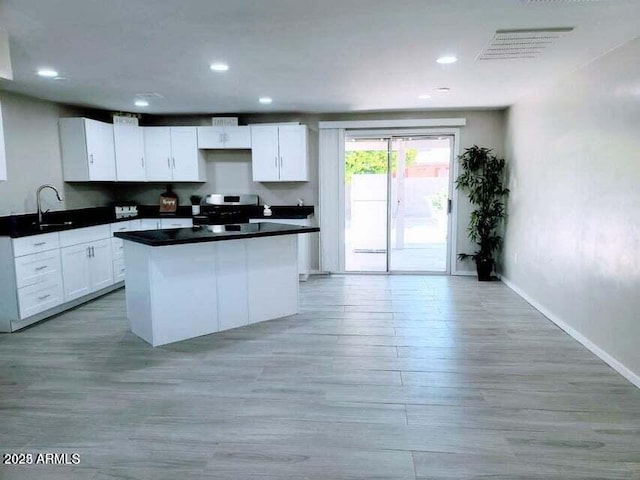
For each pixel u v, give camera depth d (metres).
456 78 4.11
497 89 4.64
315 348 3.62
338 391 2.87
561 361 3.32
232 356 3.46
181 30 2.79
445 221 6.59
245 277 4.18
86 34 2.86
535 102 4.78
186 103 5.40
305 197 6.48
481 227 6.02
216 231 4.07
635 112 2.93
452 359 3.37
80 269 4.85
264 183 6.50
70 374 3.15
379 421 2.51
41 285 4.26
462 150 6.20
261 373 3.15
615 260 3.17
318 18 2.59
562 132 4.08
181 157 6.17
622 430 2.39
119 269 5.65
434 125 6.12
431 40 2.99
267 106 5.65
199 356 3.46
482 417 2.54
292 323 4.27
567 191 3.98
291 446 2.28
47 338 3.87
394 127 6.21
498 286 5.74
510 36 2.92
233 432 2.41
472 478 2.02
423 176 7.43
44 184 5.09
